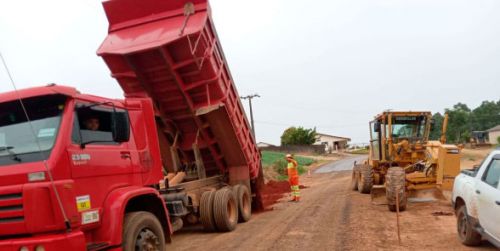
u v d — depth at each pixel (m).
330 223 10.44
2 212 4.98
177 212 8.73
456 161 12.03
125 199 5.97
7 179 5.05
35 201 4.89
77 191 5.39
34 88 5.43
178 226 8.82
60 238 4.92
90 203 5.57
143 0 9.92
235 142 11.49
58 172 5.14
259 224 11.08
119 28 10.21
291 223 10.78
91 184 5.65
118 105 6.50
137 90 10.33
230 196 10.63
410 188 12.32
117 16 10.20
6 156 5.23
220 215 10.16
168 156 11.60
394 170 11.91
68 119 5.46
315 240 8.62
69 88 5.57
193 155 11.76
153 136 7.30
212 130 11.12
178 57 9.65
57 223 5.00
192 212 10.30
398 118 15.14
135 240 6.04
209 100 10.37
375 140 16.47
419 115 15.05
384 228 9.52
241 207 11.45
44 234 4.99
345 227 9.81
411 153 14.62
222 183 12.11
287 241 8.66
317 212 12.39
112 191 6.05
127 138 6.13
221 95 10.41
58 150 5.21
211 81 10.04
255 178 13.30
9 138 5.40
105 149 6.04
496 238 6.65
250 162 12.42
